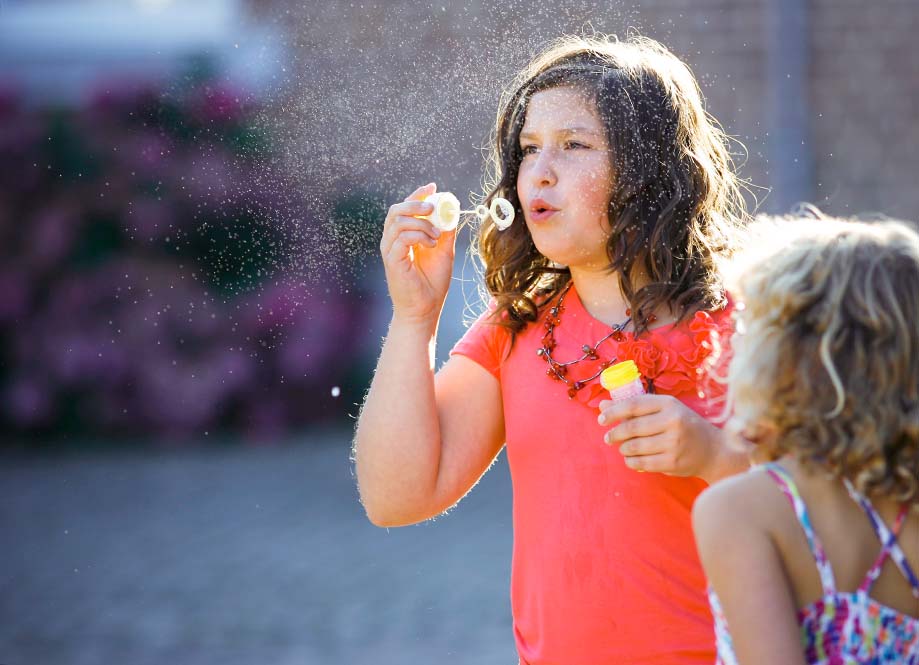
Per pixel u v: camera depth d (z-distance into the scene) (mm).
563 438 6055
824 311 4859
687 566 5762
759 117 20781
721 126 20750
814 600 4832
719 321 6191
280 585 14125
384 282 22812
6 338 23078
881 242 5008
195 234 22453
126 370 22969
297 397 23062
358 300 23000
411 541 15797
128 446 22438
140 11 22484
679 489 5816
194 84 20844
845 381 4801
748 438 5137
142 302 22875
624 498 5863
